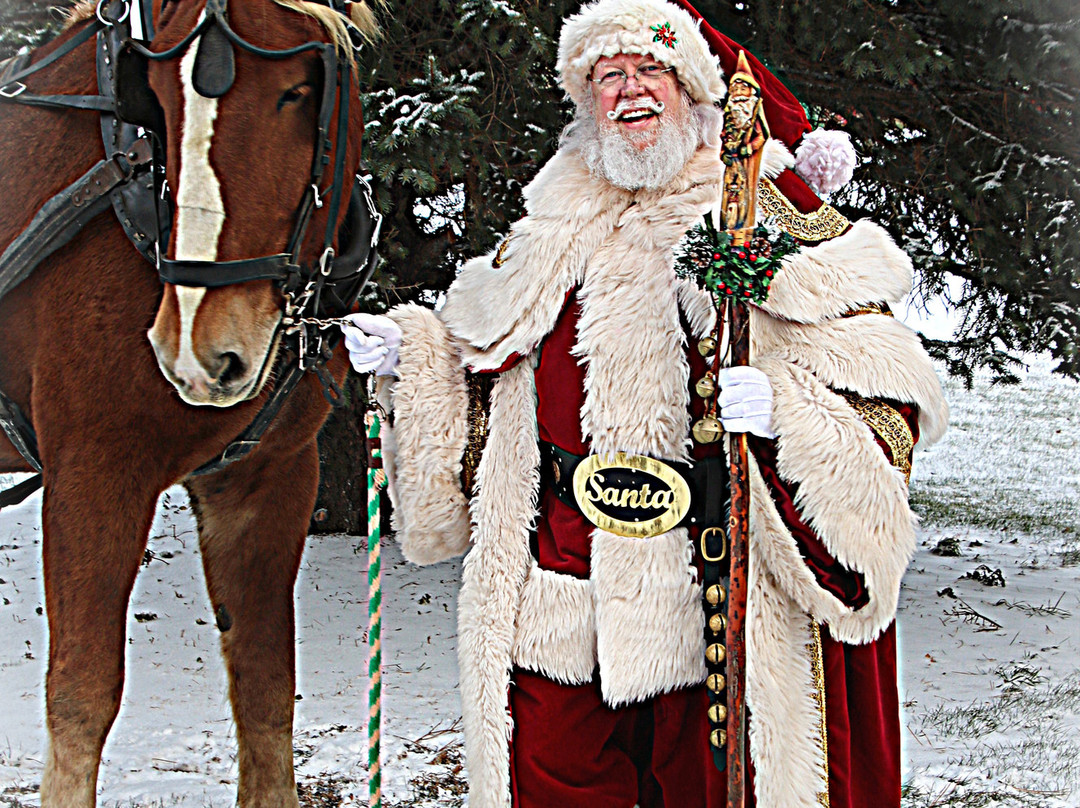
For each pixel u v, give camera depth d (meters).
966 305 6.97
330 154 2.43
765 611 2.30
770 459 2.30
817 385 2.29
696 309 2.42
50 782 2.39
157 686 4.78
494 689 2.46
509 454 2.55
